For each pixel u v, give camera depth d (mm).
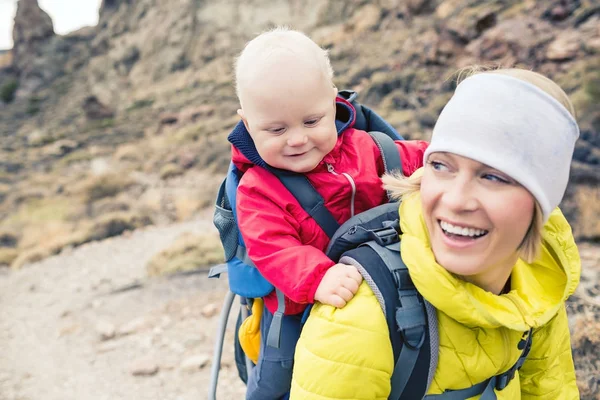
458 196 1098
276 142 1565
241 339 1883
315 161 1606
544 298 1349
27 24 74062
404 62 24953
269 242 1557
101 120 45438
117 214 15992
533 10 19781
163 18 60031
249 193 1646
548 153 1083
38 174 29719
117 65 61062
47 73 69688
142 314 7168
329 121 1612
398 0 36969
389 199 1676
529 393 1617
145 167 26078
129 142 35406
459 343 1241
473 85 1137
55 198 21656
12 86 67938
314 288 1416
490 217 1086
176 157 26406
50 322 7938
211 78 50438
